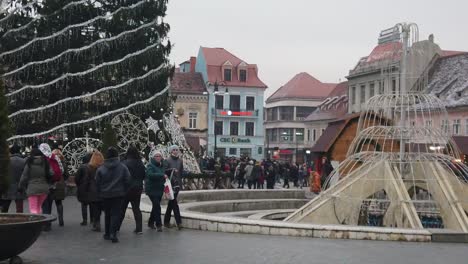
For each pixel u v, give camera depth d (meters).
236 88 87.38
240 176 35.62
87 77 30.52
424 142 17.00
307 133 93.75
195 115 82.69
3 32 29.55
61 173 13.62
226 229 13.87
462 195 16.28
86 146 27.58
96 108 31.05
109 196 11.98
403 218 15.38
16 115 28.52
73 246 11.54
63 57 29.55
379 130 17.34
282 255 10.69
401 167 16.53
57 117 29.77
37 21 29.77
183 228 14.56
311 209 16.06
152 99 32.00
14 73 28.73
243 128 87.75
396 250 11.40
